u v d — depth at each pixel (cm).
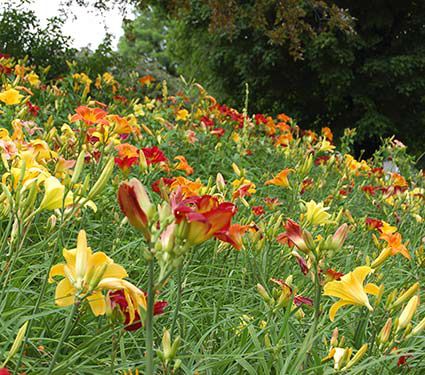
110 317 185
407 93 1762
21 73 820
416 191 605
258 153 878
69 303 176
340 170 757
